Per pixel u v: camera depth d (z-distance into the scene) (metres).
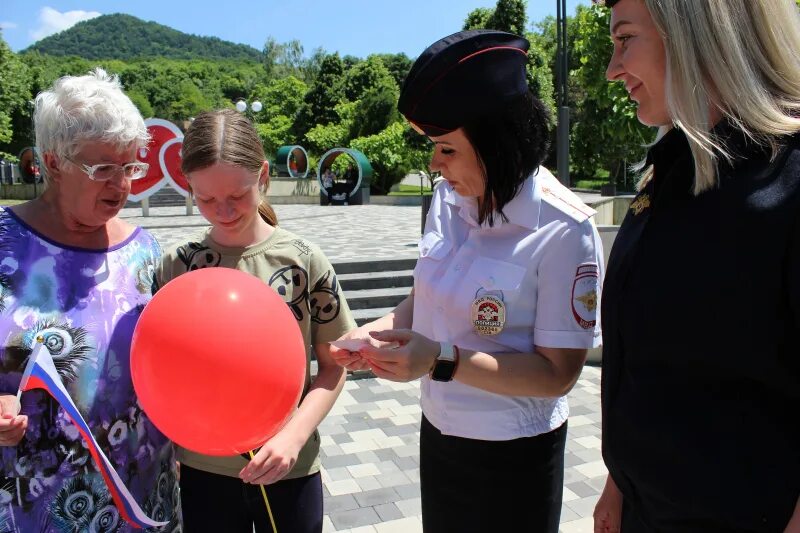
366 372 5.58
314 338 1.95
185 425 1.41
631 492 1.31
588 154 20.97
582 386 5.32
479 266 1.64
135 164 1.58
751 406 1.06
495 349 1.65
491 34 1.44
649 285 1.17
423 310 1.82
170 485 1.79
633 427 1.23
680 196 1.17
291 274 1.85
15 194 26.05
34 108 1.55
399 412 4.77
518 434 1.65
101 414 1.58
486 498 1.69
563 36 7.79
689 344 1.11
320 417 1.78
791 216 0.99
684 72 1.08
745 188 1.05
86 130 1.45
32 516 1.53
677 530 1.17
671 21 1.08
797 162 1.01
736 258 1.04
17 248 1.54
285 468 1.62
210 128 1.67
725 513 1.08
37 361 1.40
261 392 1.39
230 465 1.80
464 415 1.68
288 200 25.66
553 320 1.55
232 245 1.86
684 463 1.13
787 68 1.05
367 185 24.78
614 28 1.23
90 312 1.59
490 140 1.47
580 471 3.76
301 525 1.83
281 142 42.81
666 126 1.32
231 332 1.37
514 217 1.58
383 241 11.09
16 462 1.50
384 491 3.55
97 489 1.58
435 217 1.85
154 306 1.44
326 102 41.91
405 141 27.56
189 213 17.78
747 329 1.03
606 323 1.35
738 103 1.05
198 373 1.36
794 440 1.04
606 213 11.49
